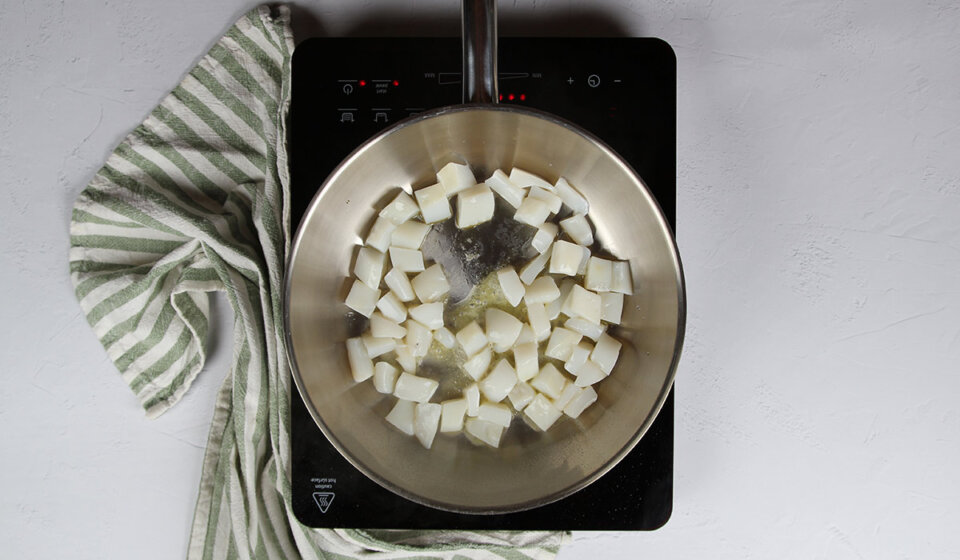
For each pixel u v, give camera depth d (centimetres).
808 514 84
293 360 68
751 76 83
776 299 83
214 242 79
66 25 83
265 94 82
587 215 82
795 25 83
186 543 85
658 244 73
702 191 83
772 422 84
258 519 81
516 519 78
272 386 80
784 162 83
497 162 81
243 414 81
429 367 81
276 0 83
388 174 79
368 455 74
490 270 81
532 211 80
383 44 79
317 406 73
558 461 77
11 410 84
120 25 83
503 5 83
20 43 83
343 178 72
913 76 83
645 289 78
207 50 83
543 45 79
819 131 83
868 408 83
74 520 84
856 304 83
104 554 84
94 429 84
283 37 80
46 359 83
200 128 82
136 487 84
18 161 83
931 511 83
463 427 80
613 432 75
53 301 83
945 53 83
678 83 83
